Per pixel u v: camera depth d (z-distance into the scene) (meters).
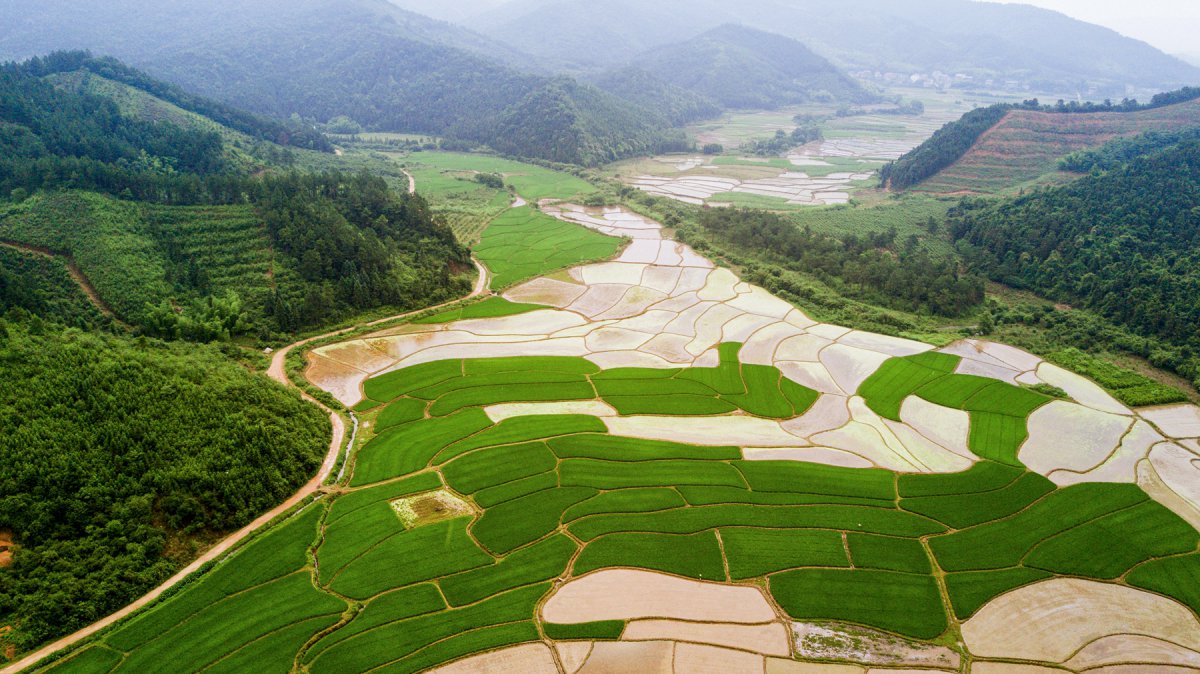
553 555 72.81
